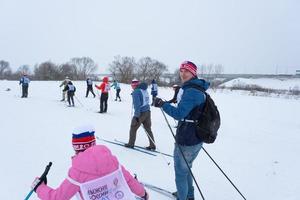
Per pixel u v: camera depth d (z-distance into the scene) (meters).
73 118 10.82
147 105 6.69
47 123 9.45
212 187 4.93
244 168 6.08
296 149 8.16
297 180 5.50
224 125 11.80
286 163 6.64
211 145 7.98
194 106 3.48
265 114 16.38
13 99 16.83
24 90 18.17
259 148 8.02
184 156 3.53
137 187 2.51
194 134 3.53
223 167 6.05
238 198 4.55
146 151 6.63
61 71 66.00
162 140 7.99
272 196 4.71
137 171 5.34
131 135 6.80
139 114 6.58
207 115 3.53
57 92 23.64
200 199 4.43
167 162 5.95
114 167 2.35
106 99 12.94
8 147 6.33
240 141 8.80
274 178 5.57
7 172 4.86
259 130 11.03
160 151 6.82
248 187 5.04
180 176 3.72
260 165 6.37
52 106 14.32
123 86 35.59
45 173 2.46
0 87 27.12
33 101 16.22
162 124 10.95
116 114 12.71
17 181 4.52
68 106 14.77
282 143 8.91
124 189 2.36
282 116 15.82
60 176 4.84
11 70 78.44
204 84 3.59
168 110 3.47
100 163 2.26
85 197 2.21
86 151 2.30
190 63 3.58
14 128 8.37
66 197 2.23
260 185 5.16
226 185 5.05
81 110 13.43
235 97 28.41
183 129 3.56
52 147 6.52
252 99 26.66
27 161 5.48
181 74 3.64
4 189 4.21
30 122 9.48
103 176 2.26
